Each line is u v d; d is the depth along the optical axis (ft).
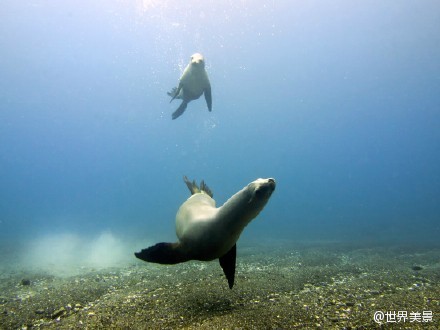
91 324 11.97
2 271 29.14
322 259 28.53
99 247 45.88
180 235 12.37
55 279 23.09
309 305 13.70
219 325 11.43
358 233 61.36
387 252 33.22
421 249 35.19
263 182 10.19
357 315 12.35
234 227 11.03
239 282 18.16
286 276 20.04
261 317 12.17
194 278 19.65
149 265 27.40
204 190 16.29
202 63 21.59
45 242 54.95
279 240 50.60
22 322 13.26
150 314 12.85
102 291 17.26
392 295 15.49
